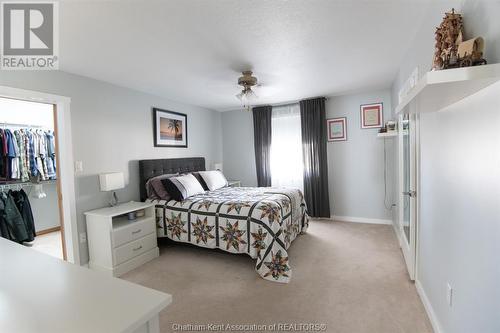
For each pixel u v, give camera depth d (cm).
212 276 263
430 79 95
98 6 163
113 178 308
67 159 279
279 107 498
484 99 106
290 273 256
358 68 302
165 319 196
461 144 132
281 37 216
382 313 197
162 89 366
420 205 213
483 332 113
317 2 169
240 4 168
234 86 355
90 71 282
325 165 455
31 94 252
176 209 320
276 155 503
